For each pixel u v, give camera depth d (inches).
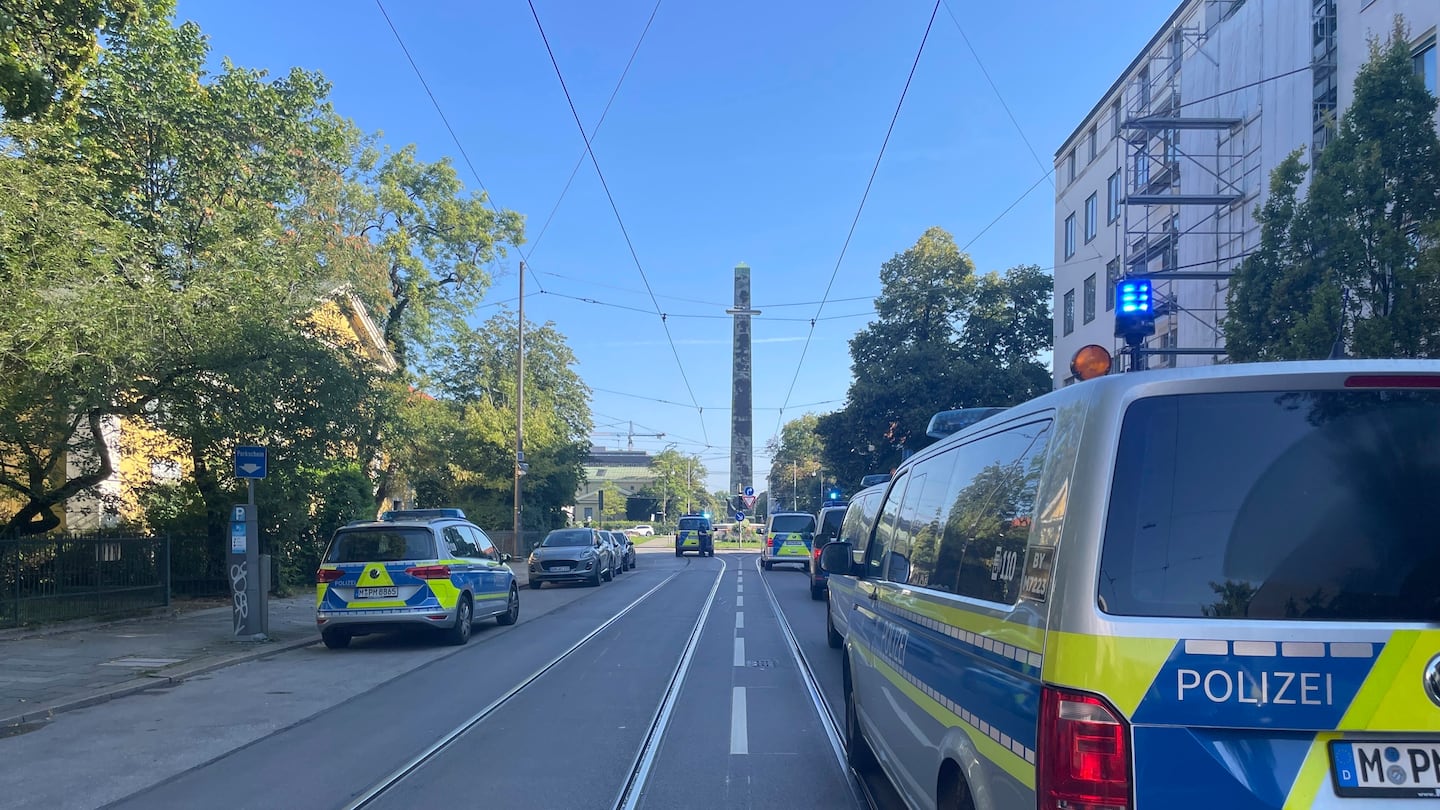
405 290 1215.6
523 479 1533.0
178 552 714.2
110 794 235.9
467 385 1983.3
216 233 624.7
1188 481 106.3
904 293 1547.7
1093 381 118.2
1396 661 99.3
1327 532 104.0
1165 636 100.2
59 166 490.3
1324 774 97.9
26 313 445.4
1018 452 136.8
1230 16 844.0
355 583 491.5
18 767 262.2
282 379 559.8
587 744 285.3
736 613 671.8
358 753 275.4
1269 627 100.0
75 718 327.6
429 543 503.5
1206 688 99.1
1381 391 108.4
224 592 727.7
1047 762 103.7
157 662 436.8
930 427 211.3
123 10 458.3
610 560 1087.6
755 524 3368.6
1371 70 473.4
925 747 161.0
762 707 339.0
